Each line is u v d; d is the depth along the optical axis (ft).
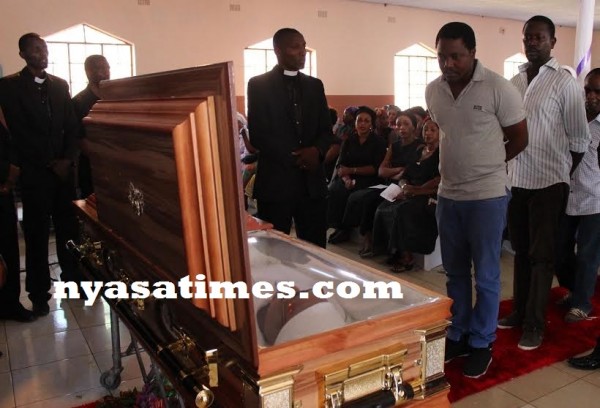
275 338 3.03
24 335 9.46
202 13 29.58
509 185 7.43
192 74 2.73
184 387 3.21
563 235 9.50
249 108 8.25
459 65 6.77
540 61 8.23
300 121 8.27
